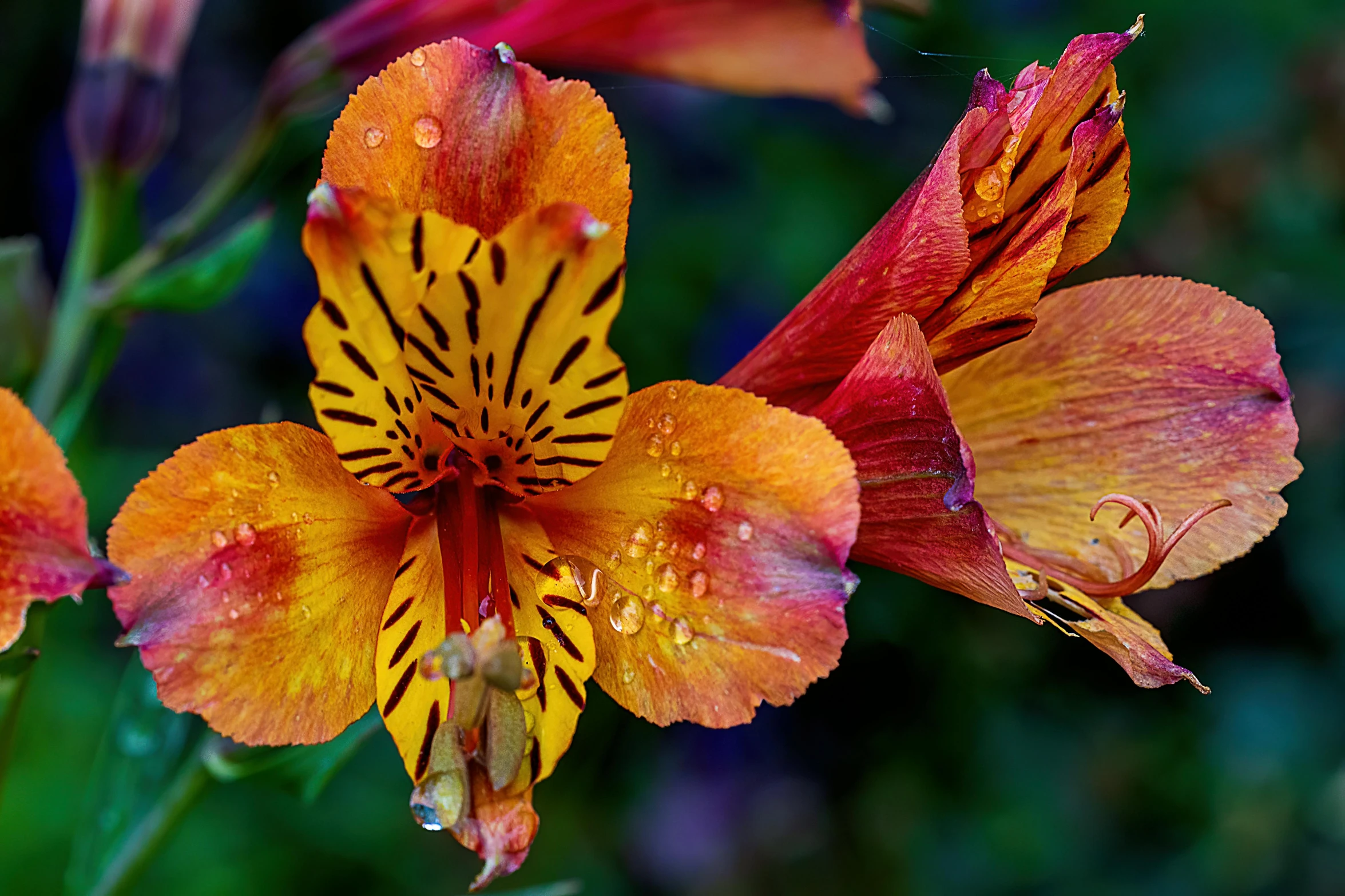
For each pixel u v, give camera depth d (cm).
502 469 25
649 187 63
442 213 24
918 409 25
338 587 24
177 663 23
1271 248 60
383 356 24
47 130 73
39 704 50
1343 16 59
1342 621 59
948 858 60
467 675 23
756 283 61
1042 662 61
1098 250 27
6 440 23
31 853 46
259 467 24
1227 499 28
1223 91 59
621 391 24
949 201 25
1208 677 62
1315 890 58
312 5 74
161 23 32
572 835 56
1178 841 60
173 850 48
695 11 31
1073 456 28
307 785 30
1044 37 59
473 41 32
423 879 53
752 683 24
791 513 24
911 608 59
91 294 32
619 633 25
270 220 32
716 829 62
